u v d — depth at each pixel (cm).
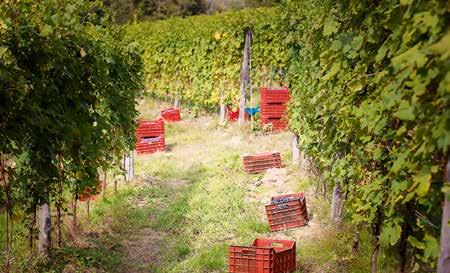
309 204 1000
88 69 632
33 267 654
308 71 906
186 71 2189
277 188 1141
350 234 719
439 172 310
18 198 559
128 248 825
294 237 839
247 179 1234
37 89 498
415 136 286
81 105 599
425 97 284
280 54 1725
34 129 504
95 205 1033
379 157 414
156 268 736
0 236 815
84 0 798
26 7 492
